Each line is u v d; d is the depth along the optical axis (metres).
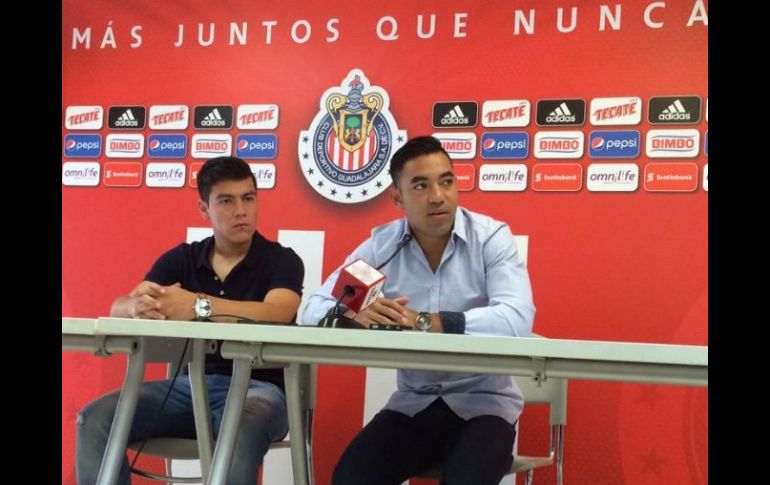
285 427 2.54
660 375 1.59
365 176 3.75
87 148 4.02
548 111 3.55
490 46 3.62
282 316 2.79
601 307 3.46
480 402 2.35
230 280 2.95
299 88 3.84
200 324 1.82
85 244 3.99
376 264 2.63
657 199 3.42
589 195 3.49
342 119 3.78
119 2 4.03
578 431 3.48
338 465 2.21
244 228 2.93
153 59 3.98
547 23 3.57
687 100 3.41
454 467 2.08
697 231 3.38
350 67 3.79
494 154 3.60
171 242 3.91
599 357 1.58
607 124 3.48
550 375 1.65
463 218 2.59
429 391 2.41
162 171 3.94
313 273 3.77
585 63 3.52
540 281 3.52
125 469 2.37
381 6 3.76
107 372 3.94
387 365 1.75
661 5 3.45
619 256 3.45
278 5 3.88
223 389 2.62
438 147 2.51
